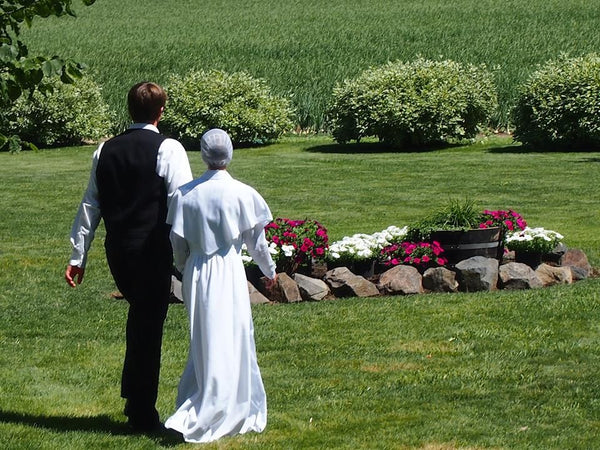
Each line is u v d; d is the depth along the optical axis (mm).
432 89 42031
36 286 16109
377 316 13406
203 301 8352
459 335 12328
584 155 37250
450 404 9617
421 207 25422
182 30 81375
